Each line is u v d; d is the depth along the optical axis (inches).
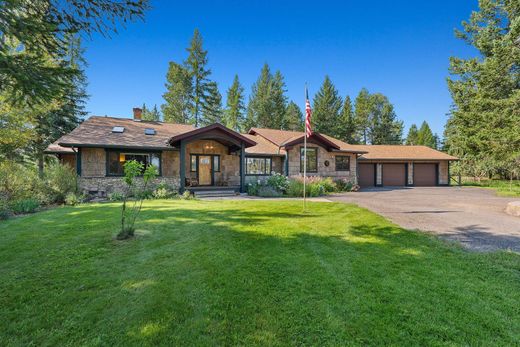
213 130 568.1
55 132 745.6
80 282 140.6
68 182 456.4
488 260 173.6
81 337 98.2
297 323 107.3
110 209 363.3
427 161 975.0
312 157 765.9
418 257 179.8
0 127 399.5
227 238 224.7
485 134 617.6
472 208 402.6
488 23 717.3
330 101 1609.3
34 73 161.8
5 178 387.5
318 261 172.1
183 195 516.4
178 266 162.7
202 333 100.7
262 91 1555.1
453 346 94.6
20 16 160.1
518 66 604.4
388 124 1784.0
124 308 116.6
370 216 323.0
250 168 714.2
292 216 323.6
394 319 109.7
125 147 529.3
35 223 274.2
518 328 104.6
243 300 124.0
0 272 152.3
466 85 754.2
